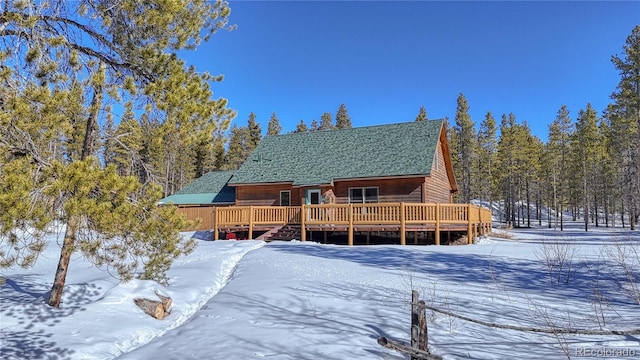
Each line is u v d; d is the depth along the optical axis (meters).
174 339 5.77
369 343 5.13
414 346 4.37
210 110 7.42
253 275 10.30
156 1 6.46
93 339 5.85
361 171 21.67
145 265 7.66
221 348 5.12
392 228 17.47
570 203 50.78
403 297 7.63
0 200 4.29
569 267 9.48
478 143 53.59
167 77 7.08
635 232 28.27
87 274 10.78
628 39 29.31
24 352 5.26
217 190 29.44
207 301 8.25
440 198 24.03
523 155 46.69
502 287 8.35
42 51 5.61
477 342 5.08
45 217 4.75
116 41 6.88
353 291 8.23
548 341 5.09
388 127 25.36
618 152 35.62
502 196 54.94
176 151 7.45
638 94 28.72
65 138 5.50
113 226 5.46
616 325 5.59
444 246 16.31
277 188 23.84
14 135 4.93
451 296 7.57
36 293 8.16
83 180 4.97
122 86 6.60
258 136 59.34
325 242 19.52
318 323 6.08
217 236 20.44
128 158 7.06
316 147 25.70
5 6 5.33
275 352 4.86
